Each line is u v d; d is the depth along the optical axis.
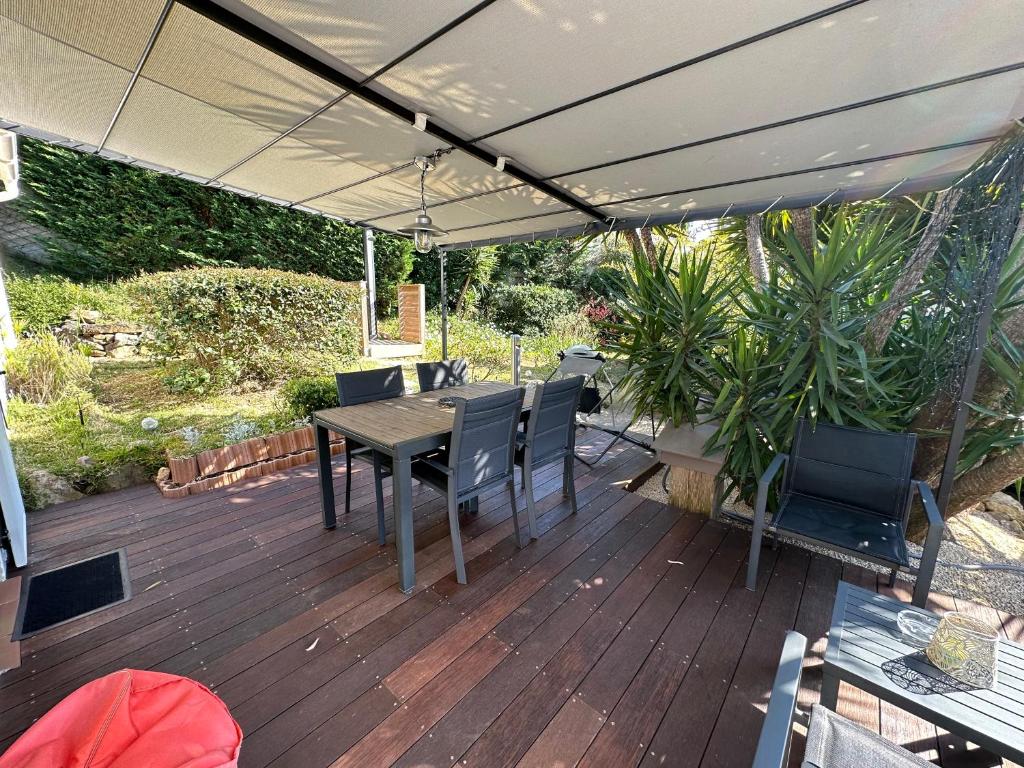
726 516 3.01
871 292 2.64
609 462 4.05
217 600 2.08
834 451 2.37
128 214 6.71
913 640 1.33
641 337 3.08
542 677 1.68
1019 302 2.19
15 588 2.15
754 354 2.66
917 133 1.92
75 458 3.39
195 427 4.25
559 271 12.18
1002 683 1.18
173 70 1.73
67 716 1.00
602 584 2.25
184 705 1.05
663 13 1.26
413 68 1.64
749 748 1.43
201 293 4.71
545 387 2.54
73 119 2.21
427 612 2.02
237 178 3.11
